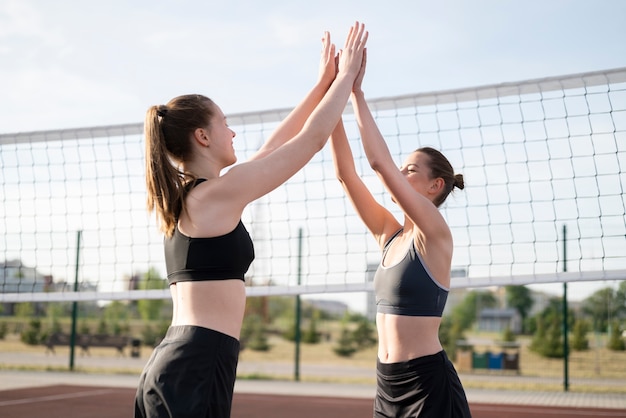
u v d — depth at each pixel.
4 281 8.23
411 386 3.07
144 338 26.20
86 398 12.07
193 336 2.41
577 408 11.73
